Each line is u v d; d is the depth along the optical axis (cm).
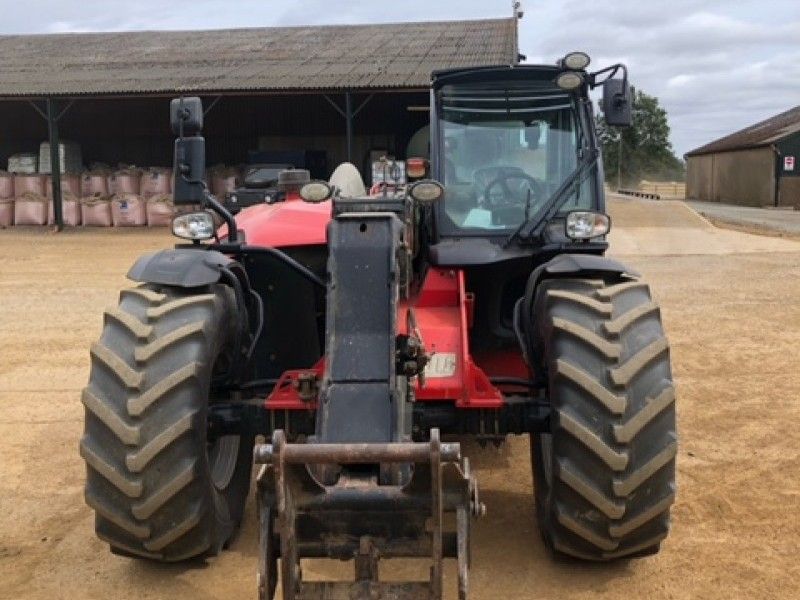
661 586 374
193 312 364
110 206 2178
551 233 458
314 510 284
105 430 348
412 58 2256
